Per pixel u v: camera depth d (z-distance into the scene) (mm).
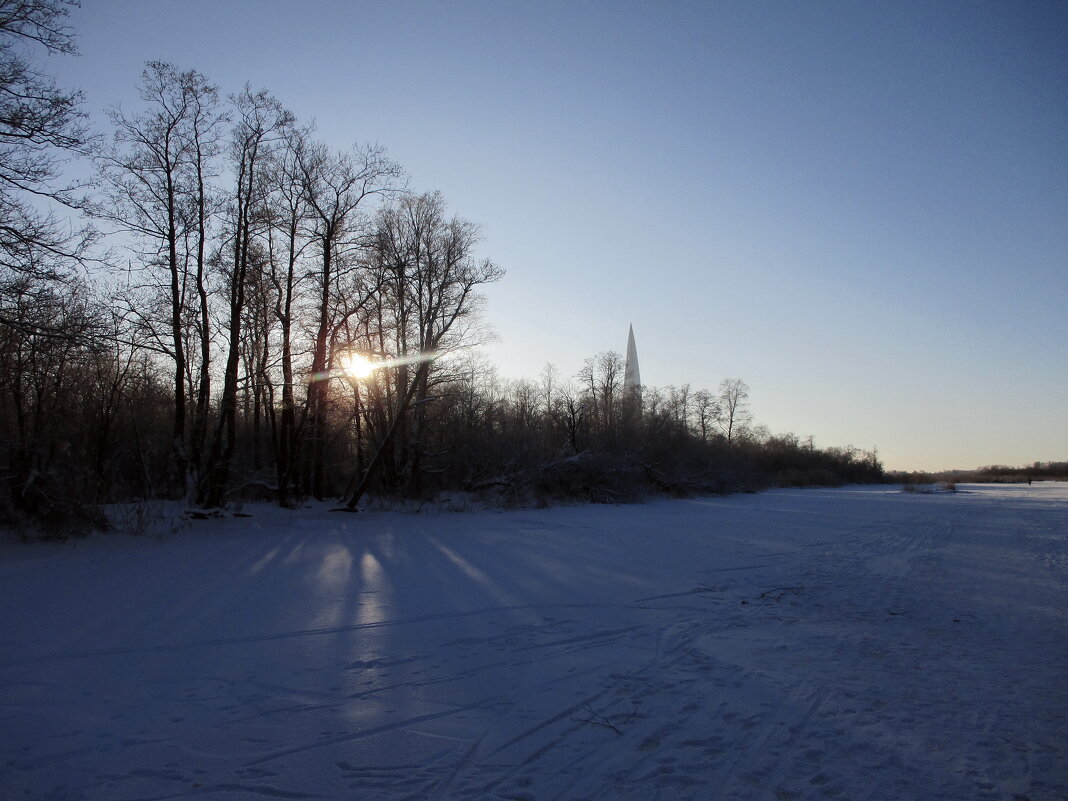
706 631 9789
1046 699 6973
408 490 33188
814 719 6391
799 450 91188
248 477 27906
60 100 14688
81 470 18594
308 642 8766
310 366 27000
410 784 4980
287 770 5188
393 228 30969
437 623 9922
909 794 4930
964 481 121562
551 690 7129
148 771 5141
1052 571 15898
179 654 8117
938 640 9391
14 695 6684
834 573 15320
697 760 5461
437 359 30406
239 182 23797
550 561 16000
